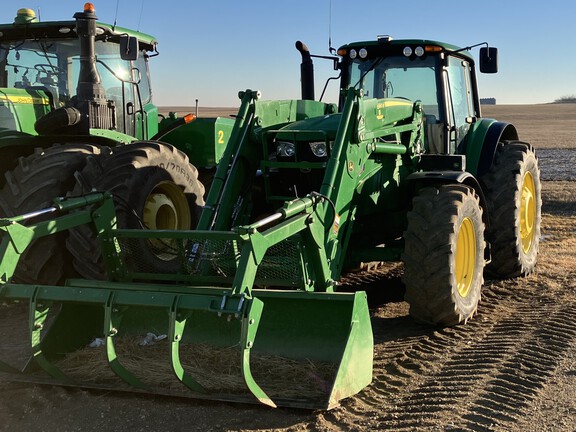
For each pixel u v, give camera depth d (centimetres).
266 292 441
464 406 390
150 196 593
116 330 383
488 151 676
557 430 360
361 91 514
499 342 499
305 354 440
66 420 381
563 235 930
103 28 707
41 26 686
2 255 400
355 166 512
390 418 377
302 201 431
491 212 671
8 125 631
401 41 646
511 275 693
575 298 617
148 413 387
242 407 392
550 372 440
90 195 459
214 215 515
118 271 475
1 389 420
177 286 438
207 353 450
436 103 644
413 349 488
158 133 773
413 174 562
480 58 646
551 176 1673
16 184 566
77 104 635
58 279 577
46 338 441
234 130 545
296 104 621
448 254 509
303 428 368
